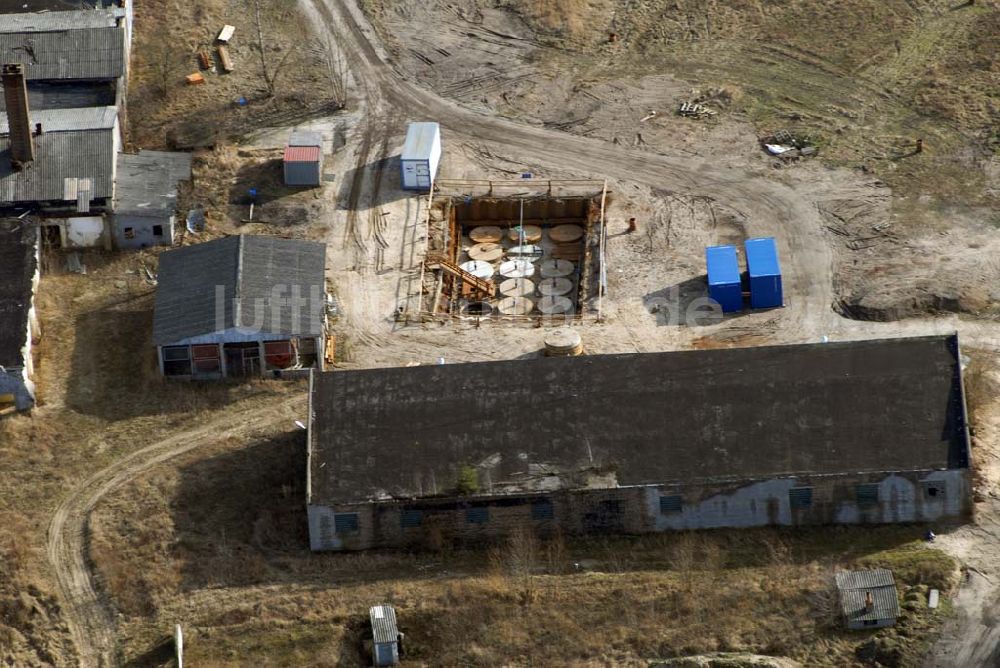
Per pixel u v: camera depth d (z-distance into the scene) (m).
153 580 76.50
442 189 104.81
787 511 77.69
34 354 90.62
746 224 100.44
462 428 79.69
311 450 78.88
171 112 111.12
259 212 102.12
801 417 78.69
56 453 84.56
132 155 103.31
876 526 77.88
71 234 98.25
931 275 94.75
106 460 84.06
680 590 74.56
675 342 91.06
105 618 75.38
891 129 108.44
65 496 81.94
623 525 78.19
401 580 76.12
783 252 97.75
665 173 105.50
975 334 90.31
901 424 78.00
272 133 109.56
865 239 98.44
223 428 86.00
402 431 79.56
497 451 78.56
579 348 89.31
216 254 93.25
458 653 72.88
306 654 72.94
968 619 72.25
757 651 71.94
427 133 104.88
